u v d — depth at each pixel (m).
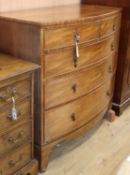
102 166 1.91
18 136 1.52
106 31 1.94
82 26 1.67
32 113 1.58
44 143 1.73
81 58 1.75
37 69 1.53
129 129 2.39
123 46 2.39
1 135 1.40
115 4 2.32
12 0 1.90
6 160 1.48
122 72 2.46
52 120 1.73
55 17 1.63
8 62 1.51
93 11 1.96
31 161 1.68
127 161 1.43
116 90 2.54
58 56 1.59
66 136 1.87
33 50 1.53
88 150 2.08
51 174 1.80
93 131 2.34
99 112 2.18
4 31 1.61
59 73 1.64
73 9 2.08
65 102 1.76
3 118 1.38
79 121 1.95
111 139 2.23
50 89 1.63
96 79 1.99
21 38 1.55
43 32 1.46
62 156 2.00
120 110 2.60
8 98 1.37
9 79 1.32
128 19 2.28
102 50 1.96
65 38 1.59
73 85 1.77
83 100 1.92
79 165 1.91
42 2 2.14
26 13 1.80
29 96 1.52
